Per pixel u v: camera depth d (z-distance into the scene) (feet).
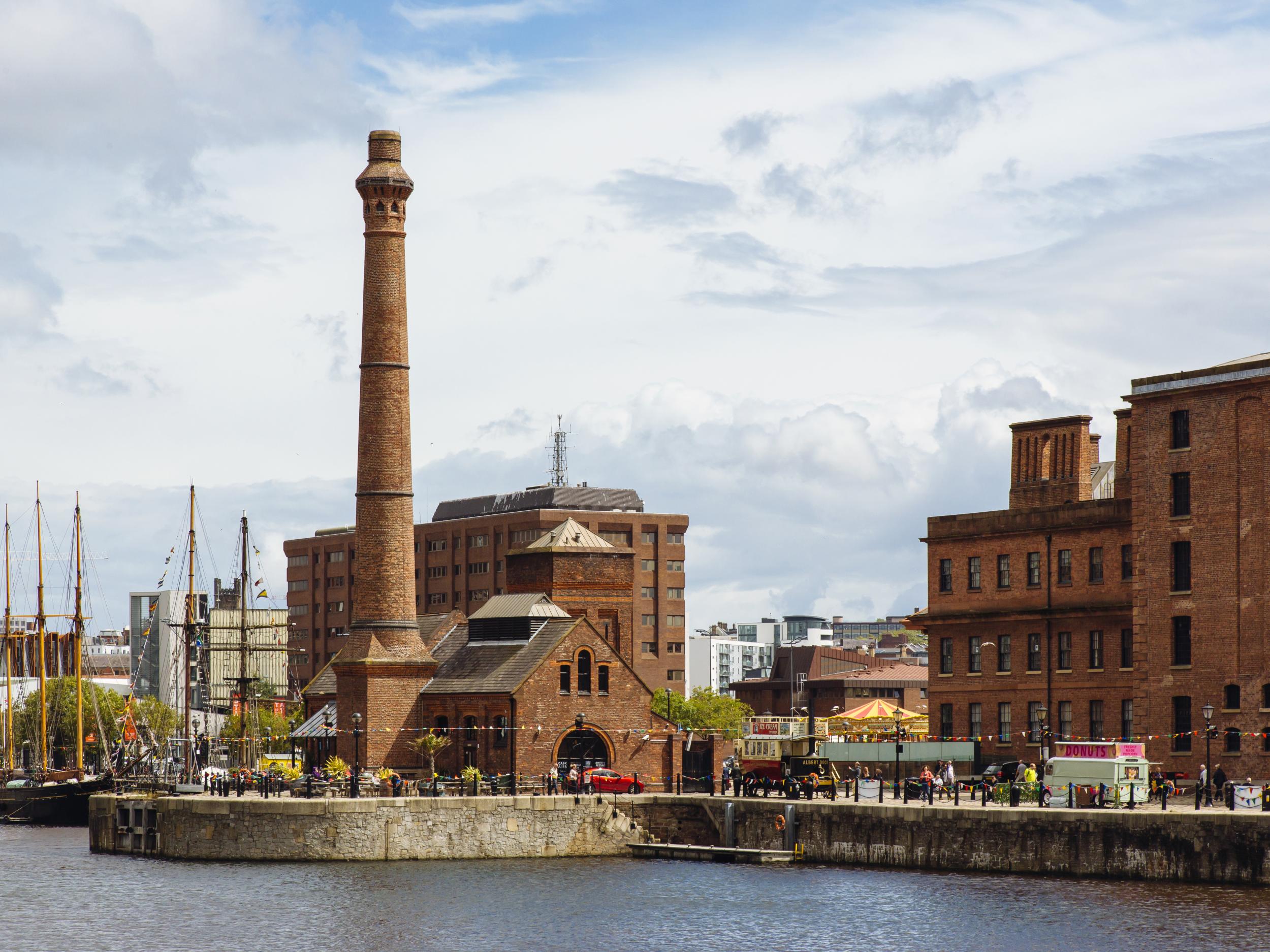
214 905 315.78
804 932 281.54
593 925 291.79
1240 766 377.09
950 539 463.83
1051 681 433.07
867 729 470.80
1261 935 261.85
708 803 389.19
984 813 326.65
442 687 441.68
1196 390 391.45
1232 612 382.01
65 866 382.01
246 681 606.14
